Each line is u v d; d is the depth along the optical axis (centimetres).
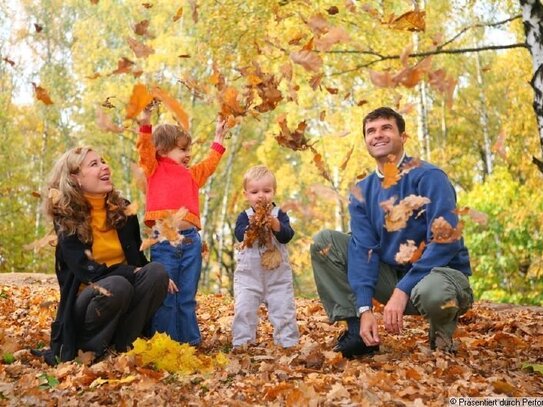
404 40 989
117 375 339
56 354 382
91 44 2184
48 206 382
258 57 884
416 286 360
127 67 275
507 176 1653
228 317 589
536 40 542
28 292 834
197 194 466
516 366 384
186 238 424
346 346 395
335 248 398
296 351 406
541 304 1596
